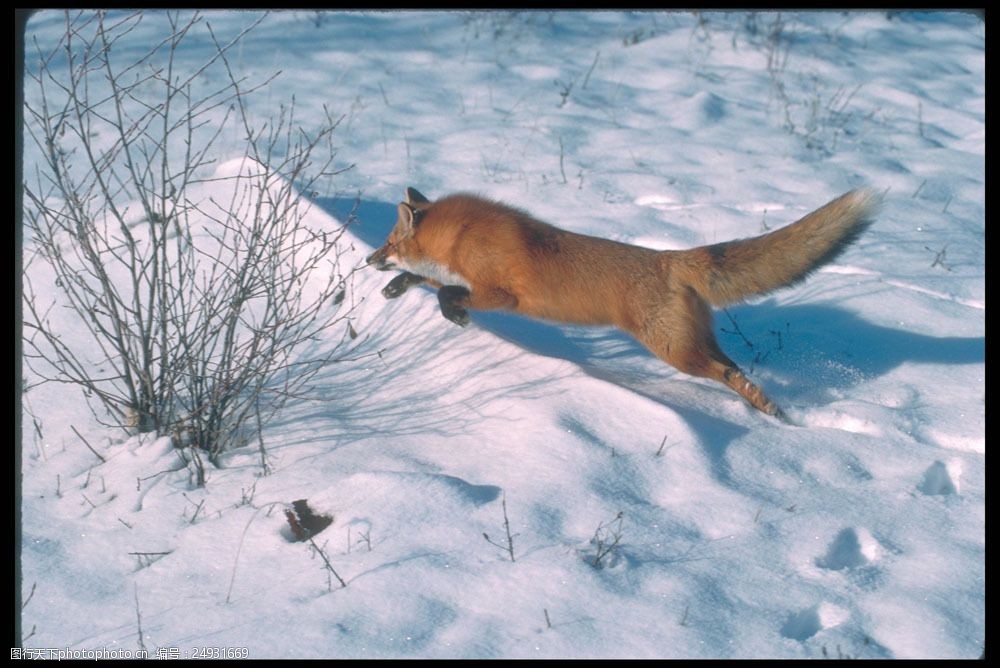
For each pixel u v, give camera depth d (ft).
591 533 7.79
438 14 21.58
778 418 9.21
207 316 9.07
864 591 7.23
